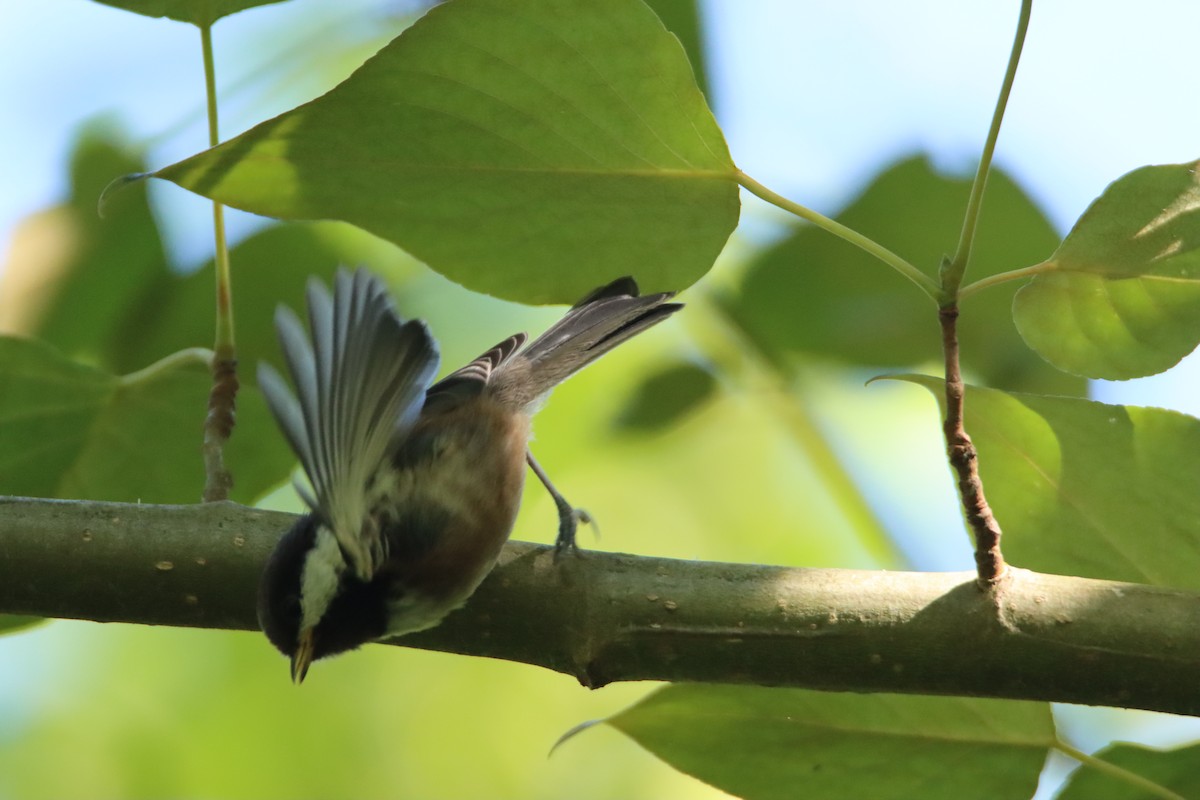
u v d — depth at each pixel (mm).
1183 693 3674
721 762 3689
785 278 3797
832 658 3682
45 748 3898
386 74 3656
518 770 3918
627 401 3828
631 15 3654
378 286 3668
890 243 3787
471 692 3924
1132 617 3676
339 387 3660
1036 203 3775
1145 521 3686
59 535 3693
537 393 3756
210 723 3908
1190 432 3676
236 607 3695
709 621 3684
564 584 3693
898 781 3688
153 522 3695
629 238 3680
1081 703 3678
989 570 3676
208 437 3709
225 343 3715
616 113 3664
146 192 3805
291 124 3658
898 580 3684
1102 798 3684
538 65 3658
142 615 3695
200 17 3693
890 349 3797
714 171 3670
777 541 3914
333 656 3703
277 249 3805
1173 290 3662
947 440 3666
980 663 3678
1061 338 3670
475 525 3717
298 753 3908
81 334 3803
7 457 3732
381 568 3701
